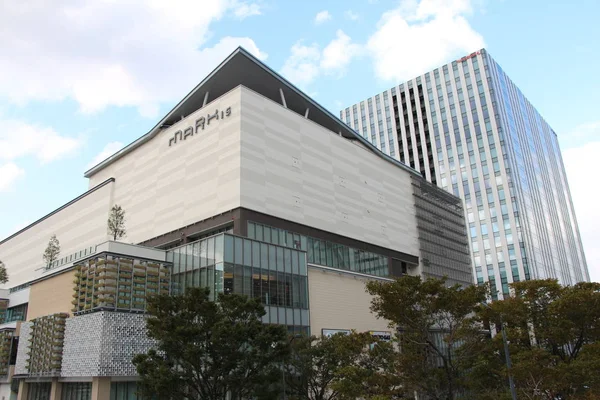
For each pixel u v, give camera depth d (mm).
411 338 35812
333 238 57750
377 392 33562
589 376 29344
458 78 119812
